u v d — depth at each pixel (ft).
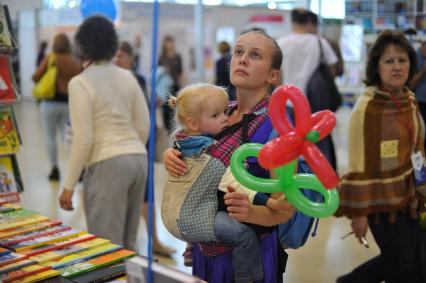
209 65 35.78
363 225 8.41
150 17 35.09
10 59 9.21
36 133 31.65
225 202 5.16
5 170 9.45
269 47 5.60
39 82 19.47
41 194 18.31
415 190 8.54
